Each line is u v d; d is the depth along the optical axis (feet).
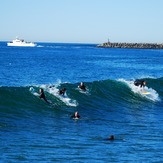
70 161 58.59
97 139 74.13
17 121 84.84
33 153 61.77
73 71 277.64
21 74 240.53
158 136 79.51
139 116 104.63
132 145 70.54
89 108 109.91
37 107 99.91
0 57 461.37
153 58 537.24
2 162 55.93
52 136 74.38
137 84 141.79
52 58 469.98
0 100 97.14
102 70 295.69
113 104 120.78
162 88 155.02
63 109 103.24
